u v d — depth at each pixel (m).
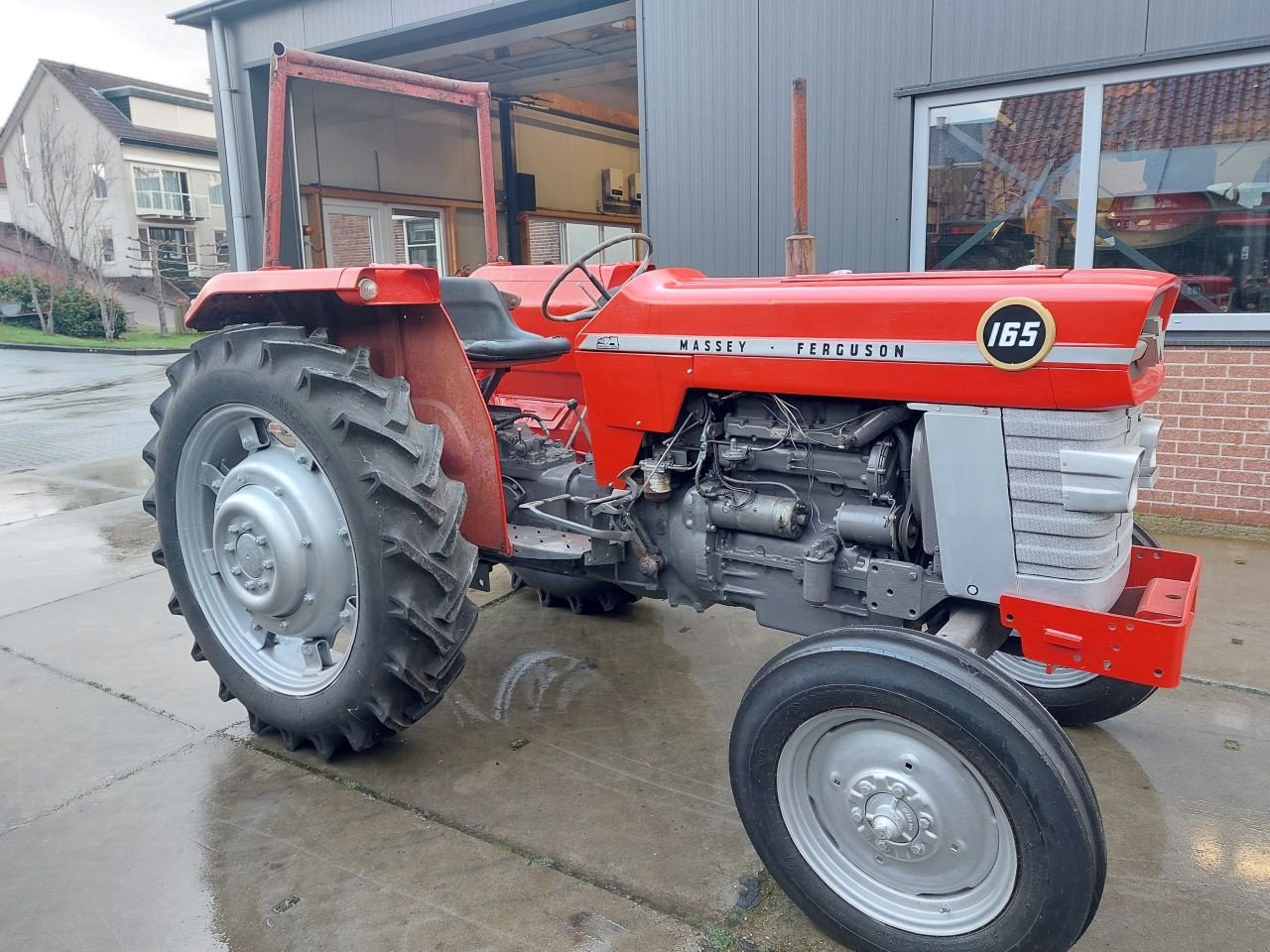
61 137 28.66
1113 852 2.18
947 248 4.94
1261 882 2.07
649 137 5.63
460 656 2.48
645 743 2.72
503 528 2.59
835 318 2.02
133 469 6.84
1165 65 4.23
